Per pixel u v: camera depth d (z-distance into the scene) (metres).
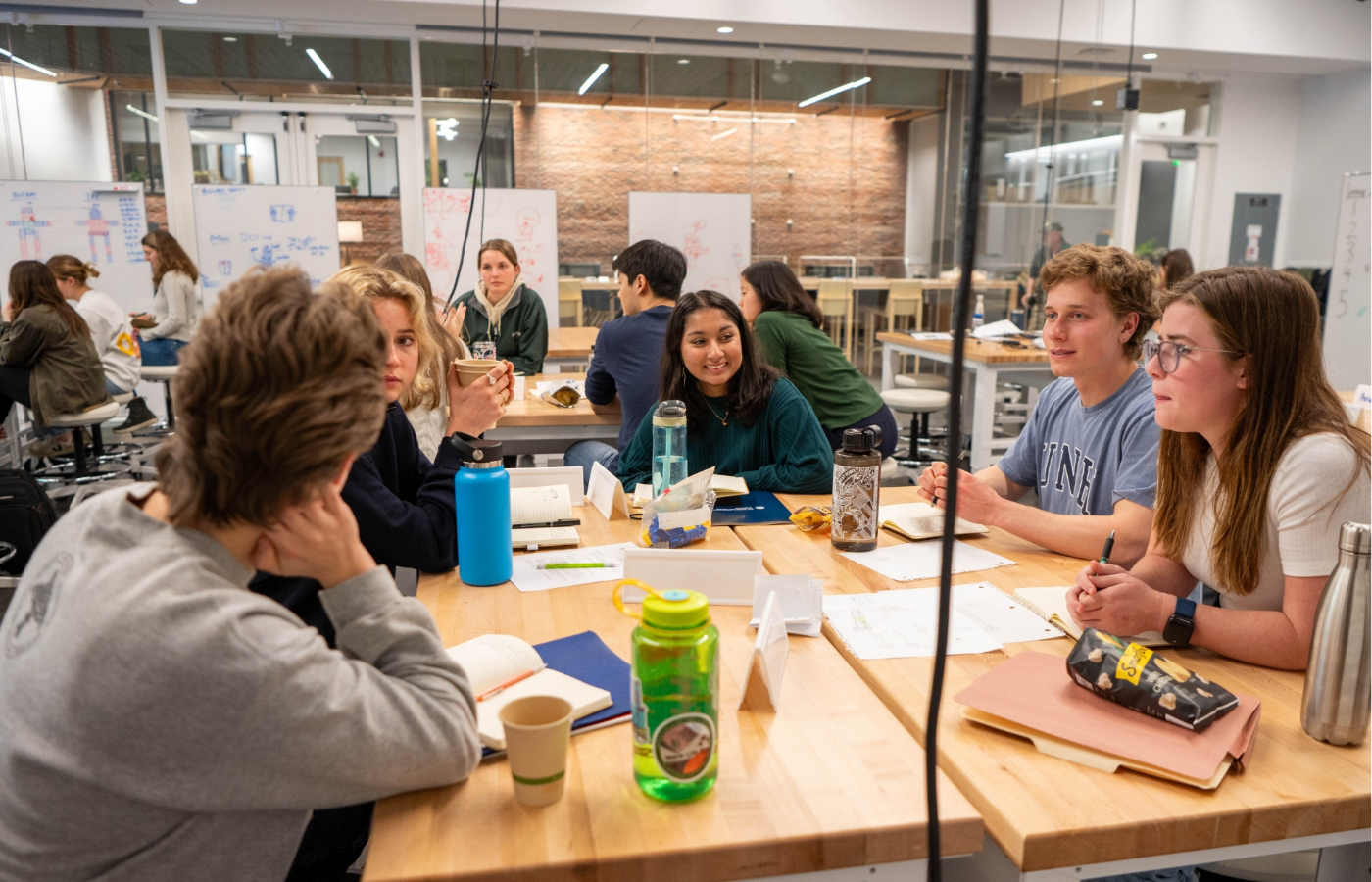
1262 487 1.15
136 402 5.12
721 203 6.53
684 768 0.82
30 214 5.79
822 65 6.70
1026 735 0.96
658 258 3.01
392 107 6.14
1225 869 1.24
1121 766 0.90
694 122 6.60
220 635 0.67
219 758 0.68
